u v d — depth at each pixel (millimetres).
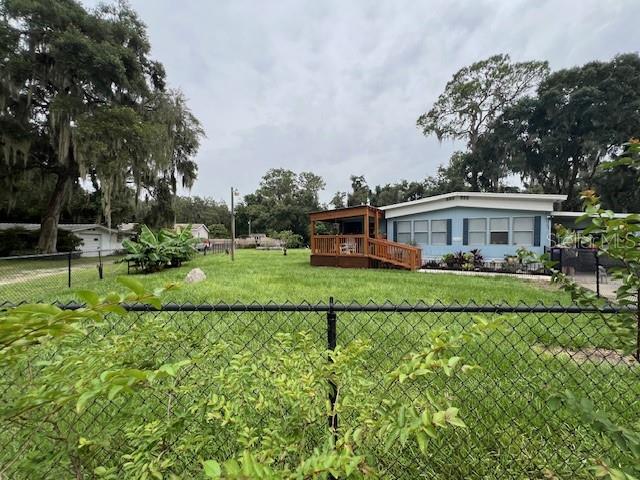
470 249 11375
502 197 10758
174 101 18875
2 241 18531
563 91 20641
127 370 700
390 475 1330
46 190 19656
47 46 14062
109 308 664
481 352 2775
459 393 2168
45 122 15844
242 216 47438
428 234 12250
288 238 35469
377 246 11406
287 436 1121
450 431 1743
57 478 961
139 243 11109
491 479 1493
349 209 12016
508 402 2119
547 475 1354
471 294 6020
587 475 1280
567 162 22406
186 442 1097
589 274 8289
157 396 1432
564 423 1803
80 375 941
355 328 3547
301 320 3676
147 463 989
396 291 6348
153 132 16047
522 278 8633
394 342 3166
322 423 1305
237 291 6305
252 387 1260
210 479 669
